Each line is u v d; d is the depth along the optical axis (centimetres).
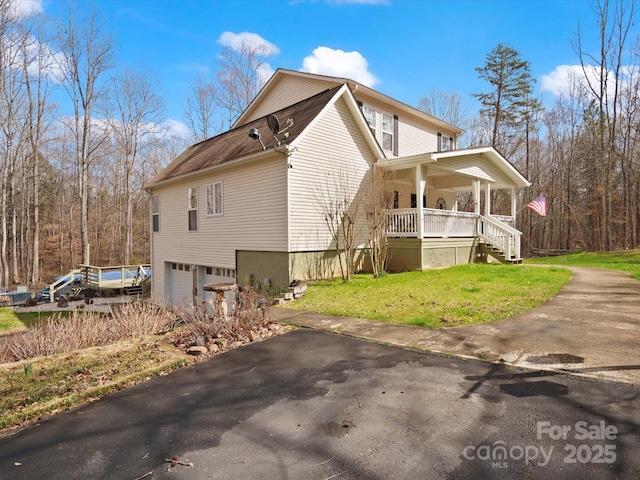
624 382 361
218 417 333
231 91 3178
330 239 1191
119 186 3750
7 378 429
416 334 558
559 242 3528
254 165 1186
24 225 3145
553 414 310
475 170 1501
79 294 2091
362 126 1281
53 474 259
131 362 474
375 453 268
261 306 678
